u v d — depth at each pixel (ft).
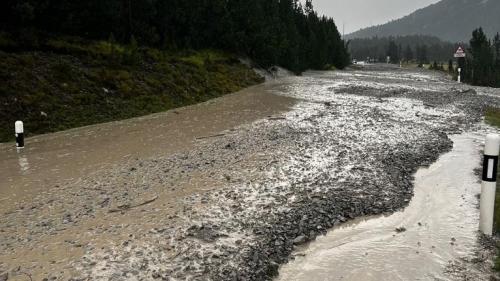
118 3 109.29
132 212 30.45
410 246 26.53
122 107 76.64
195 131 61.21
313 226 28.71
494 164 26.53
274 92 114.83
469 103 98.94
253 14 168.55
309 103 92.38
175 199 32.94
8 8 84.74
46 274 22.20
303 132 59.11
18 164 44.75
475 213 31.76
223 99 100.58
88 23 104.68
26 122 61.31
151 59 107.24
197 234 26.63
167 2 130.93
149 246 25.07
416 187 37.88
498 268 23.38
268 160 44.09
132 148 50.90
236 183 36.73
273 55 170.71
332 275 23.16
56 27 96.53
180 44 136.67
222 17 155.43
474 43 229.25
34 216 30.09
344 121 69.21
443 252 25.62
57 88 72.02
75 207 31.65
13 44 77.66
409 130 63.10
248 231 27.27
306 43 236.02
